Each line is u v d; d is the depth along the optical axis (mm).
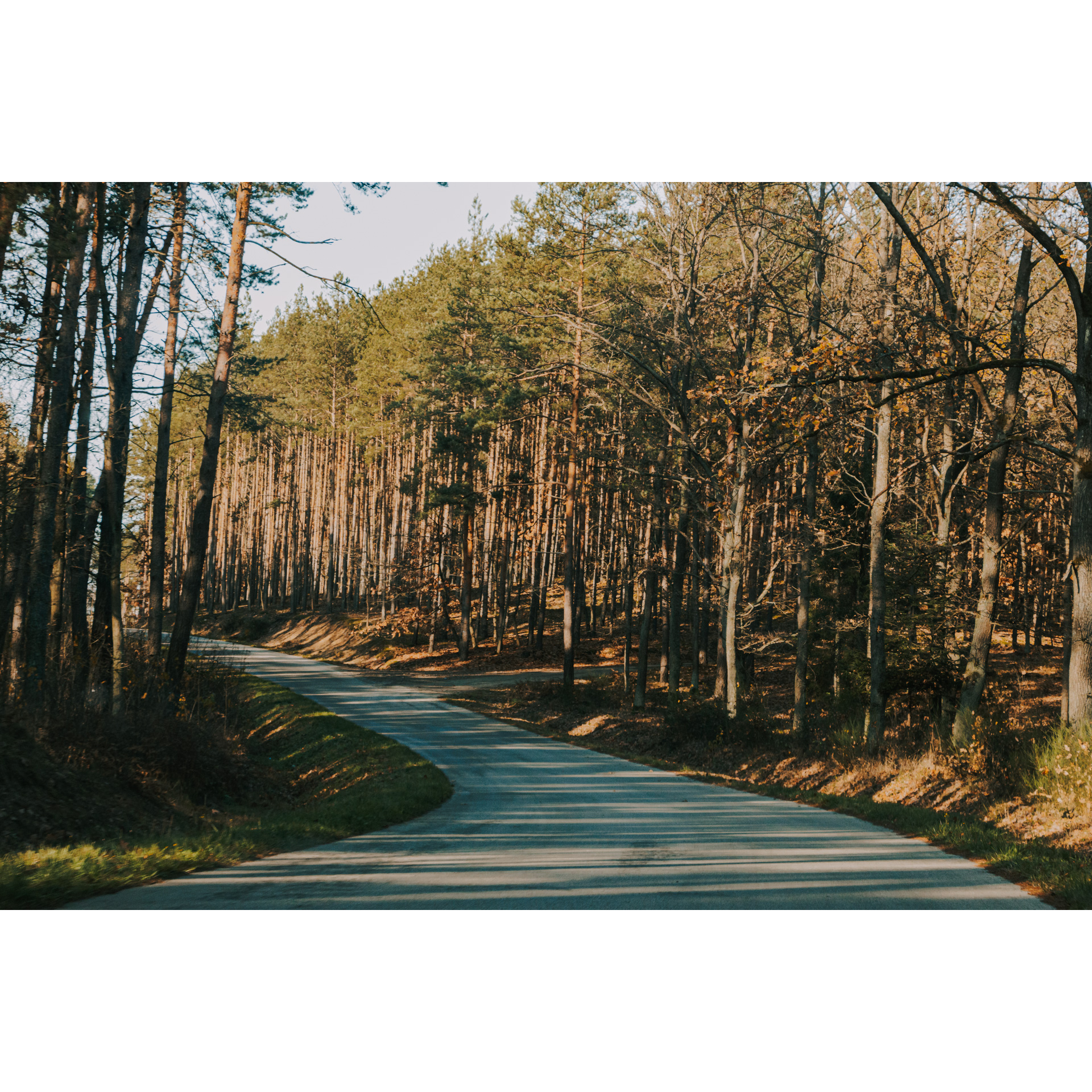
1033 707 29312
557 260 36062
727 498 26766
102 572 20625
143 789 13766
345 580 74312
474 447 48156
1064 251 14523
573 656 37500
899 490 21906
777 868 8977
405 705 36719
